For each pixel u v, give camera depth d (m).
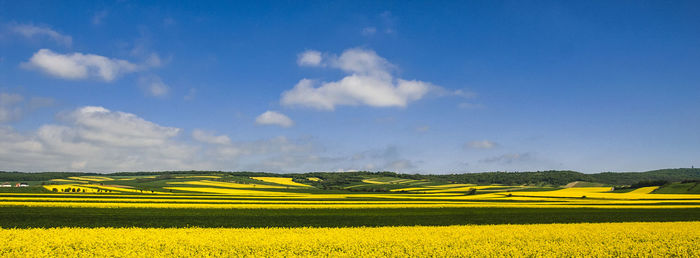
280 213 40.62
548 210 47.50
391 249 20.30
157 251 19.19
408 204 56.53
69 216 34.91
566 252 19.83
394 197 81.88
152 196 69.88
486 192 106.00
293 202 58.47
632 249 20.61
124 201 54.50
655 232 26.08
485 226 30.14
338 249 20.33
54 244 20.36
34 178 135.12
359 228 28.20
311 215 39.03
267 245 20.81
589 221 36.06
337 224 32.62
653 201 66.62
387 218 37.22
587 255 19.33
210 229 26.73
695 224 31.41
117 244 20.52
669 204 58.81
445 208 49.53
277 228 27.78
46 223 30.34
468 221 35.47
